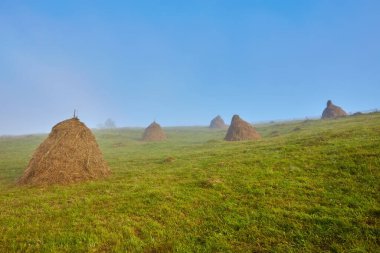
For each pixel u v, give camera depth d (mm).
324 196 12992
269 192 14133
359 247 9008
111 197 15148
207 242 10086
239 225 11102
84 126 22281
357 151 18359
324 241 9648
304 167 17531
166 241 10367
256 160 21219
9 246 10055
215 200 13812
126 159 33500
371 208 11180
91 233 10867
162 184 17531
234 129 50625
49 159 19656
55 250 9742
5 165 32312
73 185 18188
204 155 29422
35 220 12352
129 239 10477
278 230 10562
